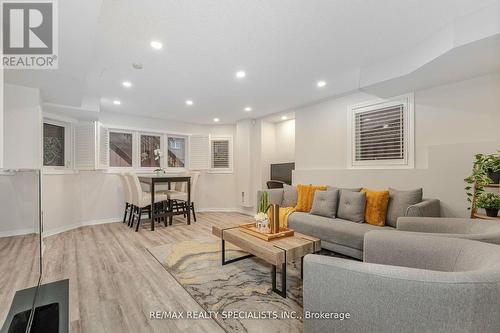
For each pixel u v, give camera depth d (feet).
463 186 8.85
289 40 7.54
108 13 6.11
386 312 3.10
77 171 14.80
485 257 3.72
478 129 8.84
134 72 9.80
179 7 5.94
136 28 6.79
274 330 5.31
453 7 6.07
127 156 17.56
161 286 7.25
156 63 9.00
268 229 8.21
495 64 7.75
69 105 12.43
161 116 18.02
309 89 12.12
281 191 13.80
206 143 20.38
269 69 9.68
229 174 20.77
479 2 5.88
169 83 11.08
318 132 14.46
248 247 7.34
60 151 14.14
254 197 19.07
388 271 3.15
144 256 9.73
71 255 9.79
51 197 12.93
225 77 10.46
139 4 5.81
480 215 7.75
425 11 6.22
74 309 6.05
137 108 15.64
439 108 9.78
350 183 12.41
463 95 9.16
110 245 11.12
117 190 16.58
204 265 8.80
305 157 15.23
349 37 7.43
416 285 2.94
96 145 14.65
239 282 7.48
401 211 8.83
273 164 18.38
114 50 8.02
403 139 10.89
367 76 9.64
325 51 8.30
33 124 9.74
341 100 13.30
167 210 15.88
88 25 5.57
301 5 5.93
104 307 6.15
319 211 10.91
